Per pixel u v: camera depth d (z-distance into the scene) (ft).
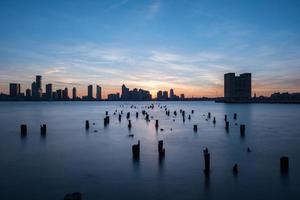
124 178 87.35
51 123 256.73
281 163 94.53
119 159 110.52
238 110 531.09
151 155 117.60
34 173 92.17
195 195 74.28
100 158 112.27
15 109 569.64
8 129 207.21
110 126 231.09
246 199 71.82
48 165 101.91
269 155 116.98
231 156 115.44
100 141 153.99
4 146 138.51
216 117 337.72
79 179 86.22
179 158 112.06
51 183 82.69
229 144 144.46
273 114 404.16
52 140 156.87
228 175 89.76
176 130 204.54
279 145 140.87
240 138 165.37
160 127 224.94
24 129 176.76
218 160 108.58
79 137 169.17
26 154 120.06
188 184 81.97
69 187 79.46
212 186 80.43
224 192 76.18
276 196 73.41
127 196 73.67
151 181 84.69
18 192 75.66
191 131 198.49
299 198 72.08
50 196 73.20
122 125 239.30
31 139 160.45
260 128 219.20
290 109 587.27
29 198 71.92
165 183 82.99
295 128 219.00
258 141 153.99
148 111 483.10
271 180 84.84
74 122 267.59
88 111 489.67
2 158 112.57
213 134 182.91
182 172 93.25
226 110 527.81
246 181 84.12
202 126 232.12
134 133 187.83
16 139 160.35
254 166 99.45
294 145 140.87
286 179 85.46
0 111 482.69
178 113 415.64
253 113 428.56
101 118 321.11
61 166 100.53
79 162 106.11
